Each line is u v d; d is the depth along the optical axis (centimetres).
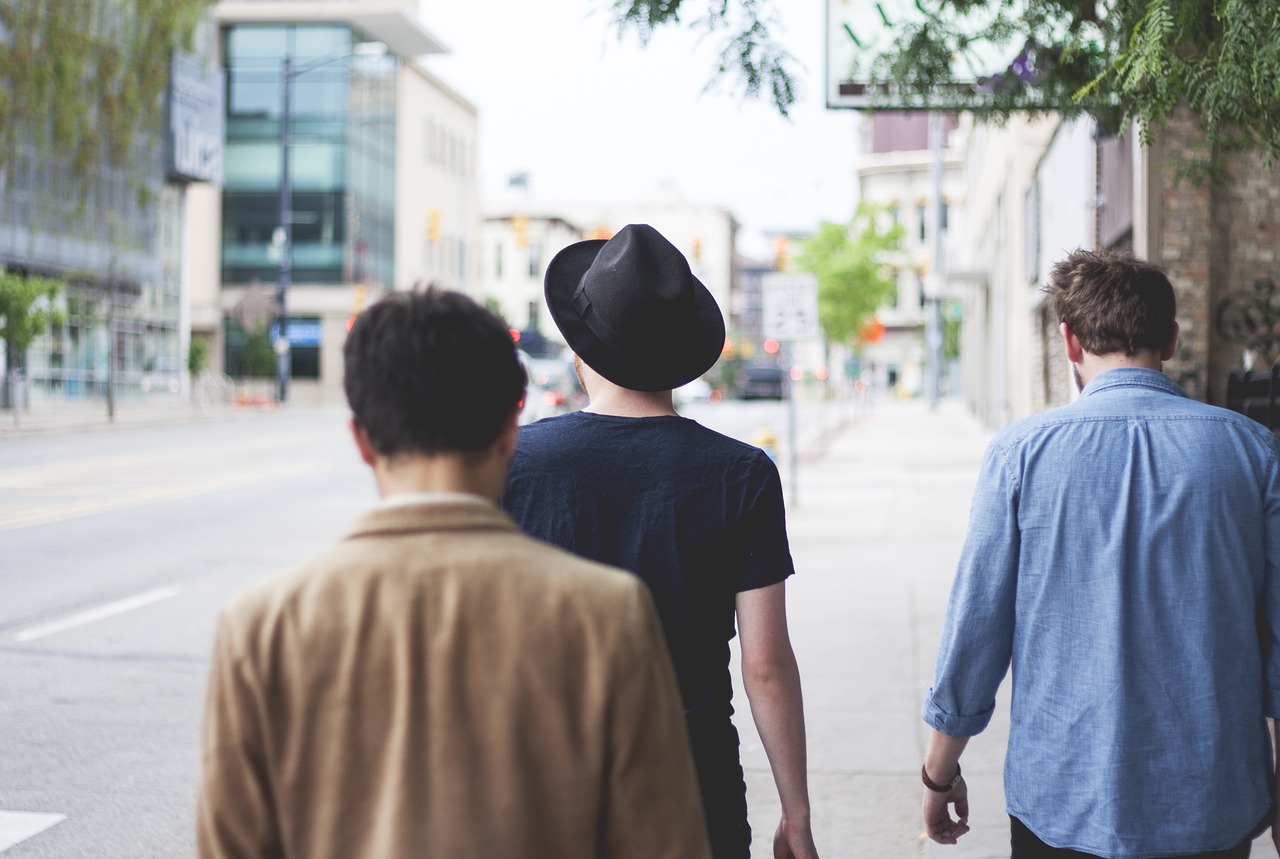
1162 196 870
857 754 600
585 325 261
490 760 153
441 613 155
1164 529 243
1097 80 474
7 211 3659
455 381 164
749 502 249
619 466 249
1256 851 477
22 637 874
